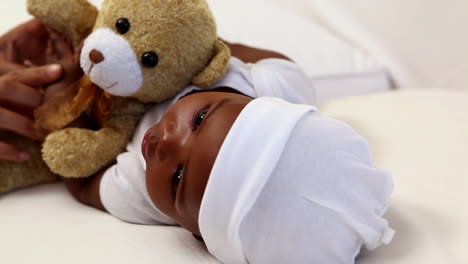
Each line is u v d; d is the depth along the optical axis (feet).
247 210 1.40
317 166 1.44
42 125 2.11
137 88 1.91
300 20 3.98
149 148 1.61
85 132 2.01
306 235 1.43
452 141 2.33
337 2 4.34
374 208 1.51
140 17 1.84
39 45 2.47
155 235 1.82
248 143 1.44
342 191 1.44
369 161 1.57
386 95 3.25
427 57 4.28
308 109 1.55
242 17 3.70
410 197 1.87
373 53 4.23
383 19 4.26
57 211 2.12
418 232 1.65
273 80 2.07
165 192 1.56
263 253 1.47
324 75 3.81
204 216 1.46
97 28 1.95
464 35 4.02
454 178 1.99
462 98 2.97
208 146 1.47
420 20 4.20
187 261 1.62
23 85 2.14
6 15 3.09
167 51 1.85
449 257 1.50
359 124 2.65
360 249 1.58
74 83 2.17
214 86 2.01
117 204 1.97
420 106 2.85
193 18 1.87
